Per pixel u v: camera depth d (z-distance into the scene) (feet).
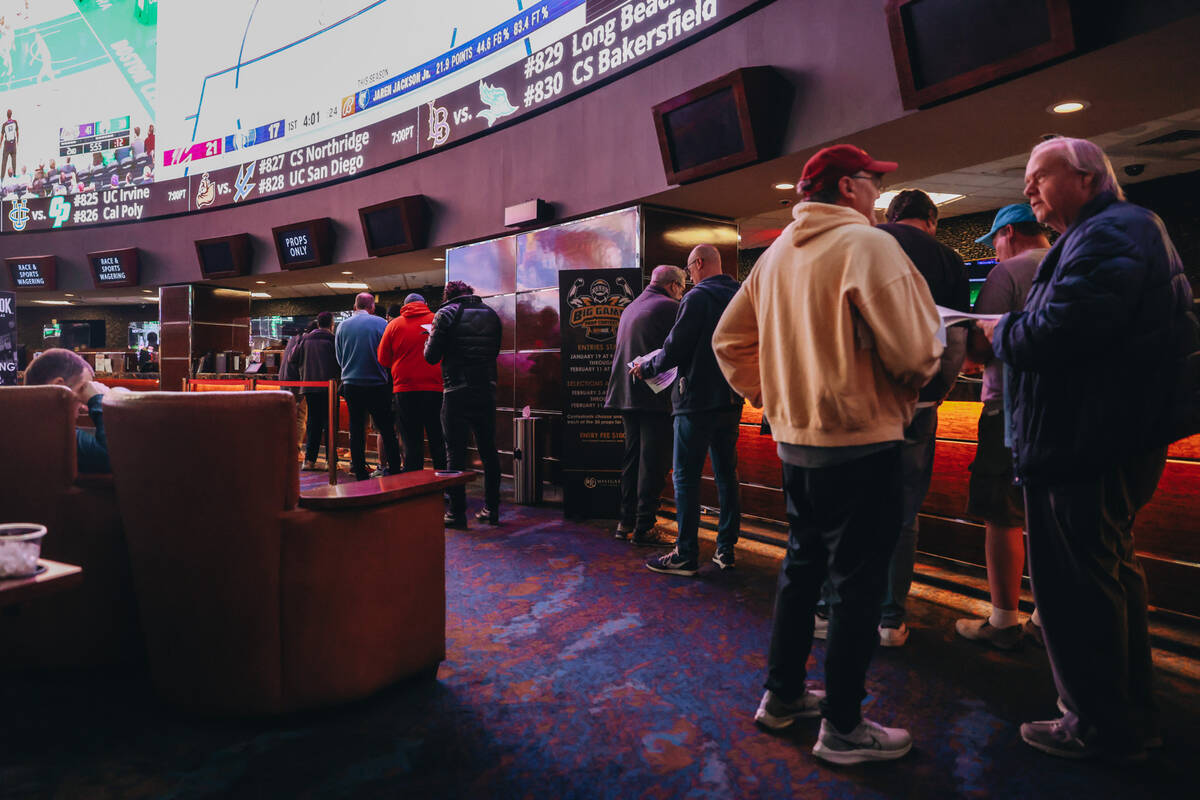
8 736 5.53
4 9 33.88
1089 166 4.91
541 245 18.44
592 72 16.69
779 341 5.04
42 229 33.55
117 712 5.97
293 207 26.45
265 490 5.52
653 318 11.34
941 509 10.34
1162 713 6.06
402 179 22.59
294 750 5.37
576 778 5.03
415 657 6.51
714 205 16.51
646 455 11.66
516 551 11.43
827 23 11.99
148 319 46.60
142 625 5.96
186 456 5.41
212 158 29.01
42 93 33.35
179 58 30.04
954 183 21.25
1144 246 4.56
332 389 15.87
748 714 6.03
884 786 4.94
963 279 7.09
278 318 45.60
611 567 10.48
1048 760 5.27
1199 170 20.81
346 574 5.86
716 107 13.25
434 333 12.52
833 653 5.08
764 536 12.31
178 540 5.55
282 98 26.55
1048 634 5.20
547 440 18.01
